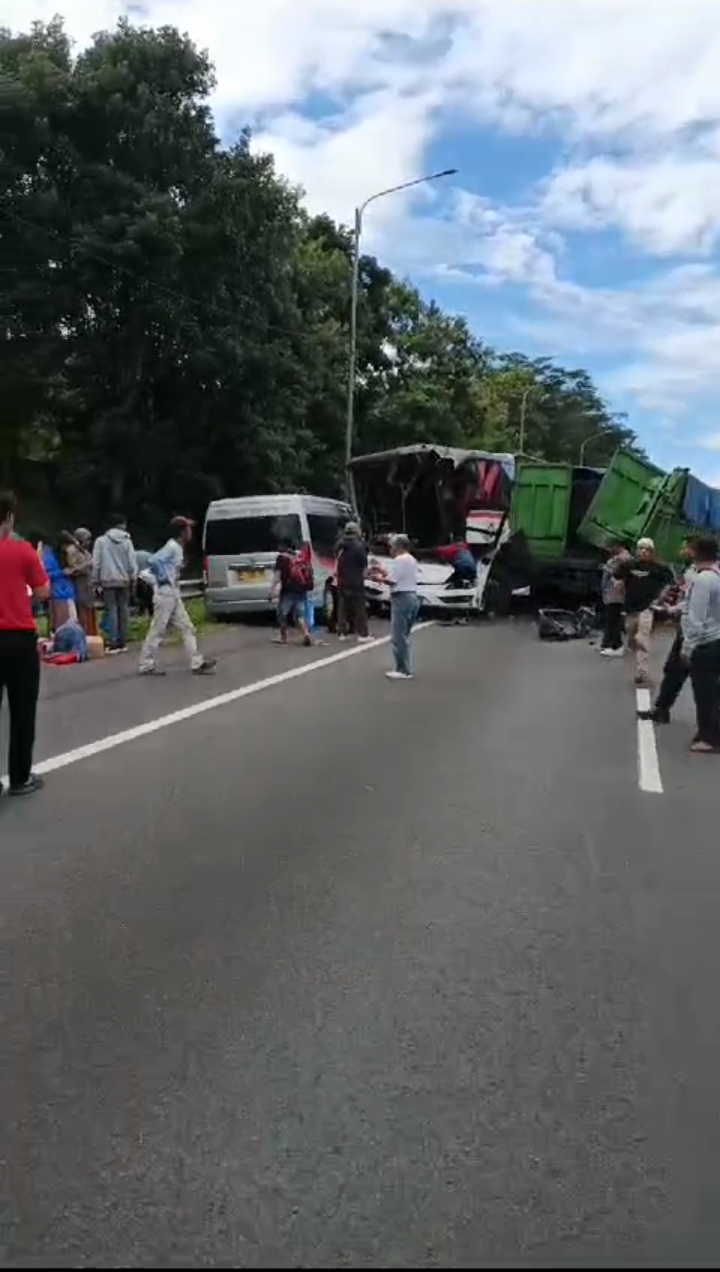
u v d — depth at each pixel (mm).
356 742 9609
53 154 31625
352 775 8305
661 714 11102
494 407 75875
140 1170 3207
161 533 31922
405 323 47062
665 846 6613
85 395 32719
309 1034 4078
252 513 21531
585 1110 3576
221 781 8055
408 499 23703
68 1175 3182
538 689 13258
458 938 5059
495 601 23438
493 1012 4293
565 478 23172
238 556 21516
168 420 32750
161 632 14078
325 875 5930
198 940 4984
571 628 19719
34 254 31328
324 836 6664
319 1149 3322
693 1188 3158
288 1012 4262
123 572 16625
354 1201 3072
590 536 22406
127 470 32469
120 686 12984
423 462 23281
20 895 5559
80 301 31625
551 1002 4395
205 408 32750
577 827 7008
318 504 22250
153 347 32281
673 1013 4312
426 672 14656
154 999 4363
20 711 7543
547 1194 3117
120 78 31203
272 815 7121
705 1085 3750
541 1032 4129
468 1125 3469
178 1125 3445
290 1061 3869
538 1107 3588
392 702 11938
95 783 7973
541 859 6297
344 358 39250
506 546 23250
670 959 4859
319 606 21297
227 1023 4160
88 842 6484
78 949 4863
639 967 4766
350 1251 2871
